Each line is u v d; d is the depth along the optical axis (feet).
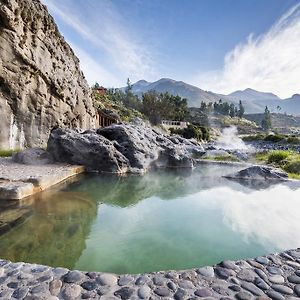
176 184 32.30
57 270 9.23
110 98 215.92
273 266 9.72
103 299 7.70
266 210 21.30
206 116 331.98
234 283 8.61
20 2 44.83
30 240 14.60
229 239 15.39
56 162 37.29
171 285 8.45
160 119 195.52
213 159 58.44
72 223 17.34
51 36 57.88
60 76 62.59
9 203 20.20
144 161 42.80
